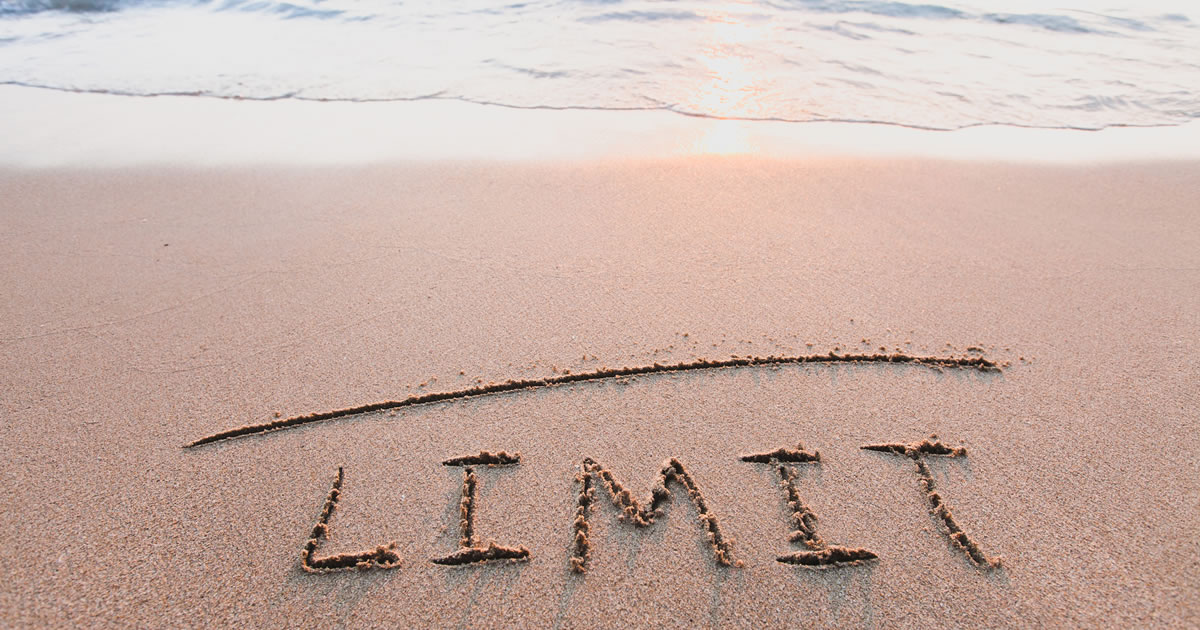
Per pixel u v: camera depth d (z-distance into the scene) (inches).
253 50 326.0
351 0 400.8
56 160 210.4
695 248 162.4
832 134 236.5
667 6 380.8
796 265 155.6
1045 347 128.7
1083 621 81.2
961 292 146.3
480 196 188.5
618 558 88.8
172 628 79.9
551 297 143.3
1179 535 91.4
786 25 356.2
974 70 299.7
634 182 197.6
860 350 127.2
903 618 81.9
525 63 302.5
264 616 81.6
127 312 137.6
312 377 120.1
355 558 88.4
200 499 96.6
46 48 331.3
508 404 114.2
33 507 94.7
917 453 104.7
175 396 115.3
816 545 90.5
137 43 338.3
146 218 175.9
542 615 81.9
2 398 114.1
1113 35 344.8
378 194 189.8
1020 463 103.0
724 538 91.4
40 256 157.3
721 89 275.3
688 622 81.3
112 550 89.0
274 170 205.0
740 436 108.1
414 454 104.5
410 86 280.4
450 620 81.3
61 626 79.7
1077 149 227.0
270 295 143.8
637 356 125.3
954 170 209.3
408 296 143.7
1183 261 159.2
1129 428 109.4
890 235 169.9
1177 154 221.8
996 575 86.6
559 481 100.1
